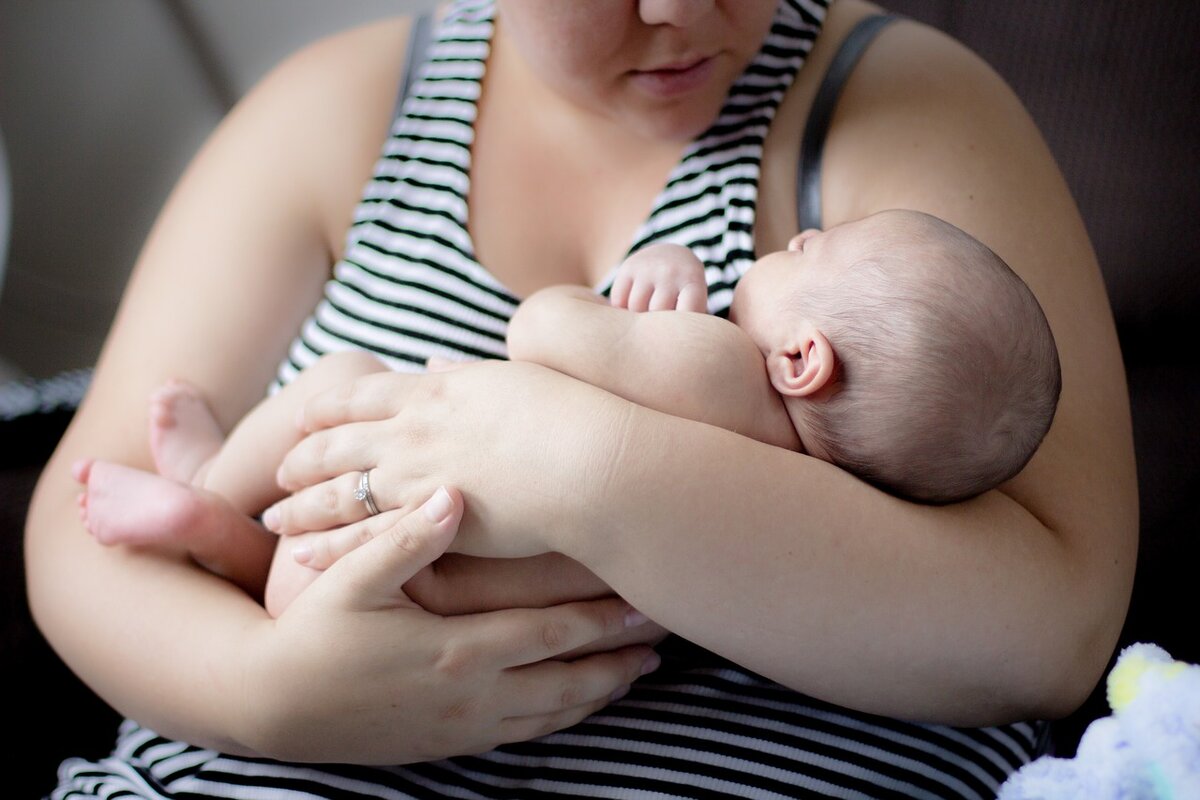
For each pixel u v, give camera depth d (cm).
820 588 70
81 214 175
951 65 94
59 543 95
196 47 169
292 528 83
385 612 75
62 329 182
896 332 72
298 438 92
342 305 101
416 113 103
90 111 170
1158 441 112
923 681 74
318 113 105
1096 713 100
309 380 91
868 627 71
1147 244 113
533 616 76
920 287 72
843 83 94
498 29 104
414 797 82
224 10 166
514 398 74
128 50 167
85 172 173
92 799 86
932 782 80
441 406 77
